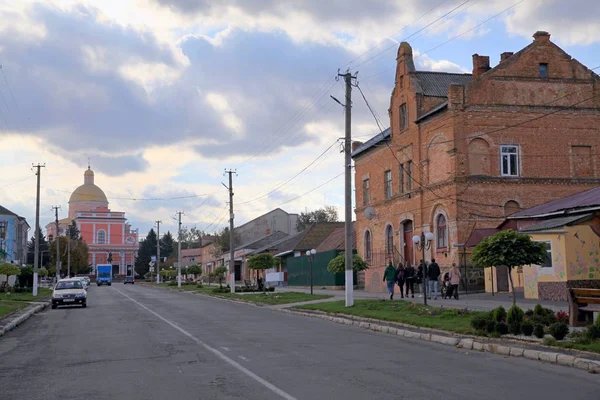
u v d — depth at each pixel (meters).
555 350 13.05
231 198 52.09
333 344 15.96
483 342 14.87
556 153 35.97
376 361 12.83
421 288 35.16
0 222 80.94
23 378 11.42
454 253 34.69
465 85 35.41
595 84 36.84
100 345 16.33
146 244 148.75
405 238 41.97
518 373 11.24
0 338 19.23
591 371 11.26
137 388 10.12
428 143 38.12
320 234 66.50
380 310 24.16
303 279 58.28
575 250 25.36
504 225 32.53
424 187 38.31
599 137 36.53
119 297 48.28
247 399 9.09
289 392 9.53
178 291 62.66
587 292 15.40
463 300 27.83
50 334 19.94
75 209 129.75
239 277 90.12
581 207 26.34
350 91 28.94
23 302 37.50
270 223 97.88
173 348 15.27
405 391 9.55
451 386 9.97
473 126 35.28
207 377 11.00
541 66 36.66
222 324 22.42
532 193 35.41
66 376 11.48
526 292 27.55
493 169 35.22
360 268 36.66
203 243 122.75
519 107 35.84
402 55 41.66
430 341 16.61
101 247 125.94
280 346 15.51
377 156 46.22
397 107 42.50
